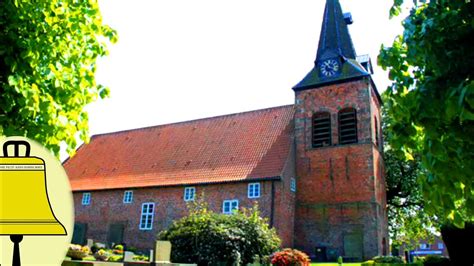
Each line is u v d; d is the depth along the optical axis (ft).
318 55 107.45
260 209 87.04
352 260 86.79
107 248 90.53
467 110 9.19
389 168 120.26
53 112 14.52
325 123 99.40
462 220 12.64
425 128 11.39
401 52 14.15
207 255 50.19
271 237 57.77
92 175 121.49
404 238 139.03
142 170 112.88
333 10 112.27
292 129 102.83
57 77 15.37
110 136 138.10
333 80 100.01
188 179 99.76
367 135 93.40
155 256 45.27
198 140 114.21
